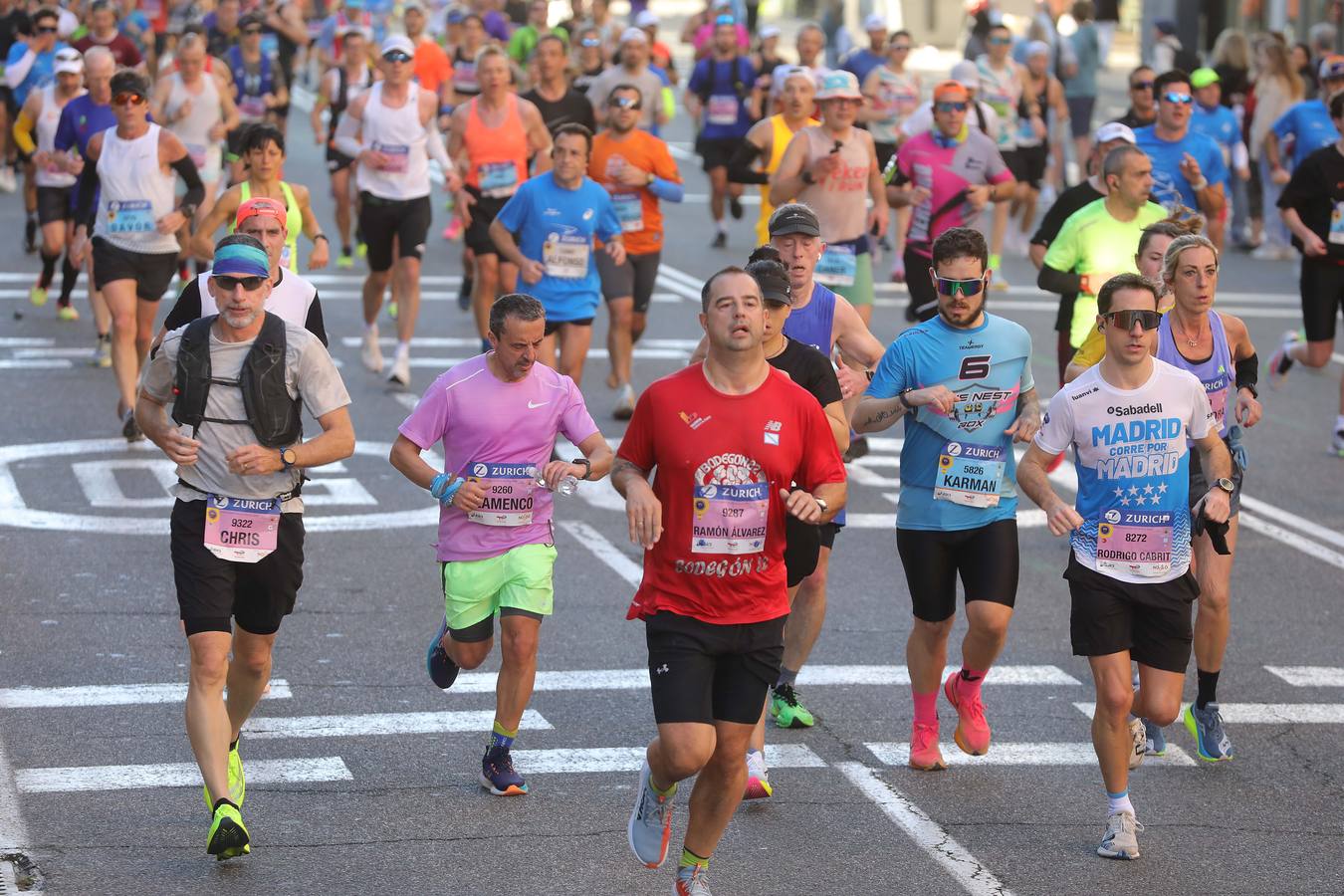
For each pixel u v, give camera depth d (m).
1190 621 13.72
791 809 14.20
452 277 40.38
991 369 14.58
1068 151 66.25
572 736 15.58
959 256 14.41
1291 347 27.09
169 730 15.28
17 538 20.95
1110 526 13.62
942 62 88.06
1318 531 23.41
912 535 14.87
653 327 35.81
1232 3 71.88
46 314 34.62
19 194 49.88
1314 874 13.27
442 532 14.52
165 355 12.98
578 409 14.50
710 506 11.91
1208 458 13.95
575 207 25.31
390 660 17.38
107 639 17.59
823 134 25.25
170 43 53.31
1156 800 14.70
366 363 30.67
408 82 29.41
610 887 12.62
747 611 12.00
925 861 13.27
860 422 14.82
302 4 72.75
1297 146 36.75
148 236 25.14
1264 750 15.92
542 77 33.97
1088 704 16.86
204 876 12.52
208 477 12.93
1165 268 15.62
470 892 12.46
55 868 12.52
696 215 51.56
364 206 29.34
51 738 15.00
